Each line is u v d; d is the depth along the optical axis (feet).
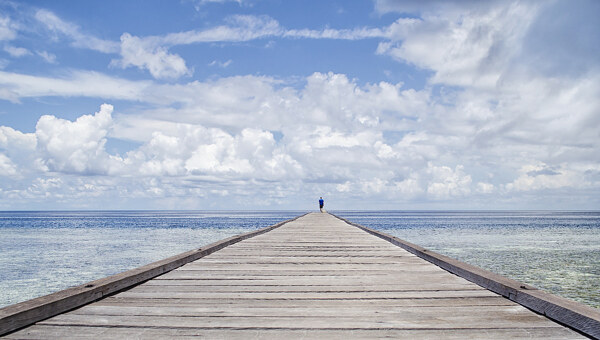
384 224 205.67
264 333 8.71
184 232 132.05
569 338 8.21
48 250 71.97
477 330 8.83
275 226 46.50
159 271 15.52
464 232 131.54
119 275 13.26
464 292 12.62
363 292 12.73
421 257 20.80
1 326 8.18
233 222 241.35
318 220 68.64
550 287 37.22
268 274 15.93
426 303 11.27
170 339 8.27
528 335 8.45
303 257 21.01
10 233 128.77
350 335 8.57
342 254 22.27
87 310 10.32
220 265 18.16
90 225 199.93
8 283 40.91
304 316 10.00
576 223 230.27
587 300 31.86
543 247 77.10
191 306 10.91
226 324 9.31
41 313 9.30
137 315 9.97
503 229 154.71
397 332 8.76
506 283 12.05
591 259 57.98
